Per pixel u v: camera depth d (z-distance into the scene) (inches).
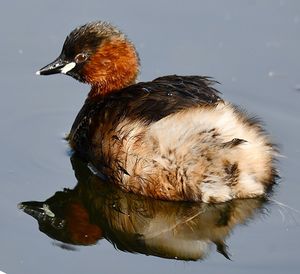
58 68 682.8
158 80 627.8
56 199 619.8
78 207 616.1
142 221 600.1
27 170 648.4
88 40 672.4
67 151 671.8
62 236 578.2
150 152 577.0
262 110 738.2
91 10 898.7
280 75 798.5
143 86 620.4
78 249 562.9
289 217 579.2
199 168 565.9
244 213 585.6
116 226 600.1
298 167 634.8
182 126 567.5
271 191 601.6
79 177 641.0
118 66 676.1
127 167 594.9
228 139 565.3
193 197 579.8
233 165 563.8
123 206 609.0
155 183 584.7
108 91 682.8
